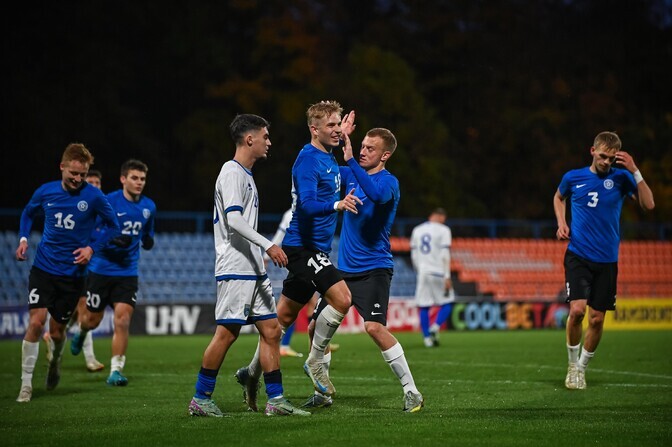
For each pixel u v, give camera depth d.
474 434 21.05
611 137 32.03
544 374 38.16
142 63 110.06
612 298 32.22
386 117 115.06
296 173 25.16
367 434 20.88
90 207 30.19
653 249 105.19
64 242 30.03
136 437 20.81
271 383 24.53
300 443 19.69
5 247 77.69
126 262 36.00
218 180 24.12
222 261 24.05
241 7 115.75
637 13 133.75
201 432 21.27
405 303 82.00
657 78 132.62
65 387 33.34
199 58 111.31
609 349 54.34
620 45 132.50
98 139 102.44
